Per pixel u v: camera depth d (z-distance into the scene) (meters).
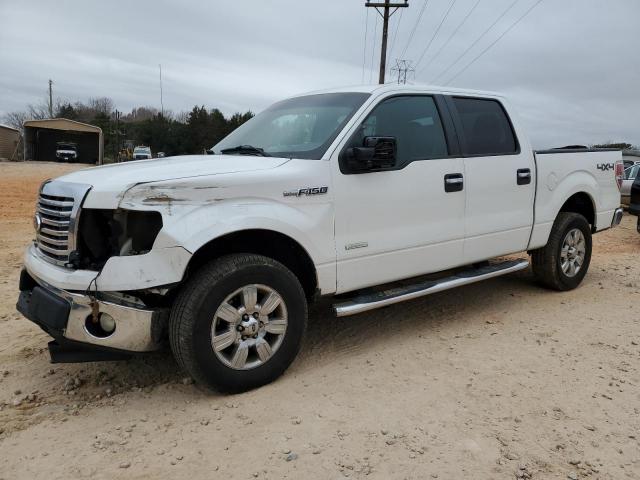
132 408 3.44
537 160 5.43
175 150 70.12
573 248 6.01
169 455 2.91
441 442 3.03
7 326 4.82
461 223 4.75
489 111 5.16
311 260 3.80
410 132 4.46
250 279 3.48
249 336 3.55
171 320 3.36
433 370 3.96
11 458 2.88
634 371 3.96
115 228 3.37
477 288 6.21
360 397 3.54
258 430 3.15
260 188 3.54
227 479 2.72
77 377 3.88
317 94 4.80
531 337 4.64
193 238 3.25
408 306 5.54
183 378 3.87
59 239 3.35
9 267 7.03
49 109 81.88
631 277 6.82
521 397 3.55
